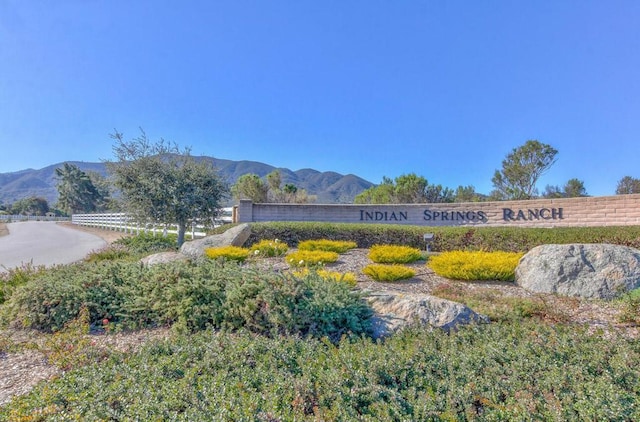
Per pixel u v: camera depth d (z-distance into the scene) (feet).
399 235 42.27
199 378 10.21
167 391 9.27
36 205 285.23
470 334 14.15
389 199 72.64
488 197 76.23
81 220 144.36
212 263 21.01
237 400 8.80
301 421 8.05
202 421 7.89
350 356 11.42
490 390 9.84
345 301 15.94
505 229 38.01
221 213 51.19
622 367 10.61
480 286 24.07
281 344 12.80
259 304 15.79
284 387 9.59
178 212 45.68
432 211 51.42
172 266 19.75
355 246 40.73
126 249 44.60
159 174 46.09
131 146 46.29
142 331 16.52
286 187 85.15
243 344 12.56
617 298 20.49
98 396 9.18
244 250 31.55
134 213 46.03
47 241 70.59
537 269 23.25
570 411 8.79
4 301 21.90
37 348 13.99
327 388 9.51
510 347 12.35
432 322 15.62
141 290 18.51
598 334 13.98
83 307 17.44
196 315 16.10
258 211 53.78
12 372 12.14
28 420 8.33
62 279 20.25
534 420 8.46
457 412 9.08
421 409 8.80
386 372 10.65
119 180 45.34
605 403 8.96
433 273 27.61
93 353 12.75
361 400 9.30
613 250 22.58
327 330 15.20
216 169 49.90
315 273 18.95
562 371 10.56
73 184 251.60
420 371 10.78
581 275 21.97
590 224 42.22
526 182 73.10
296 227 44.39
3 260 44.88
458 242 39.55
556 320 16.60
